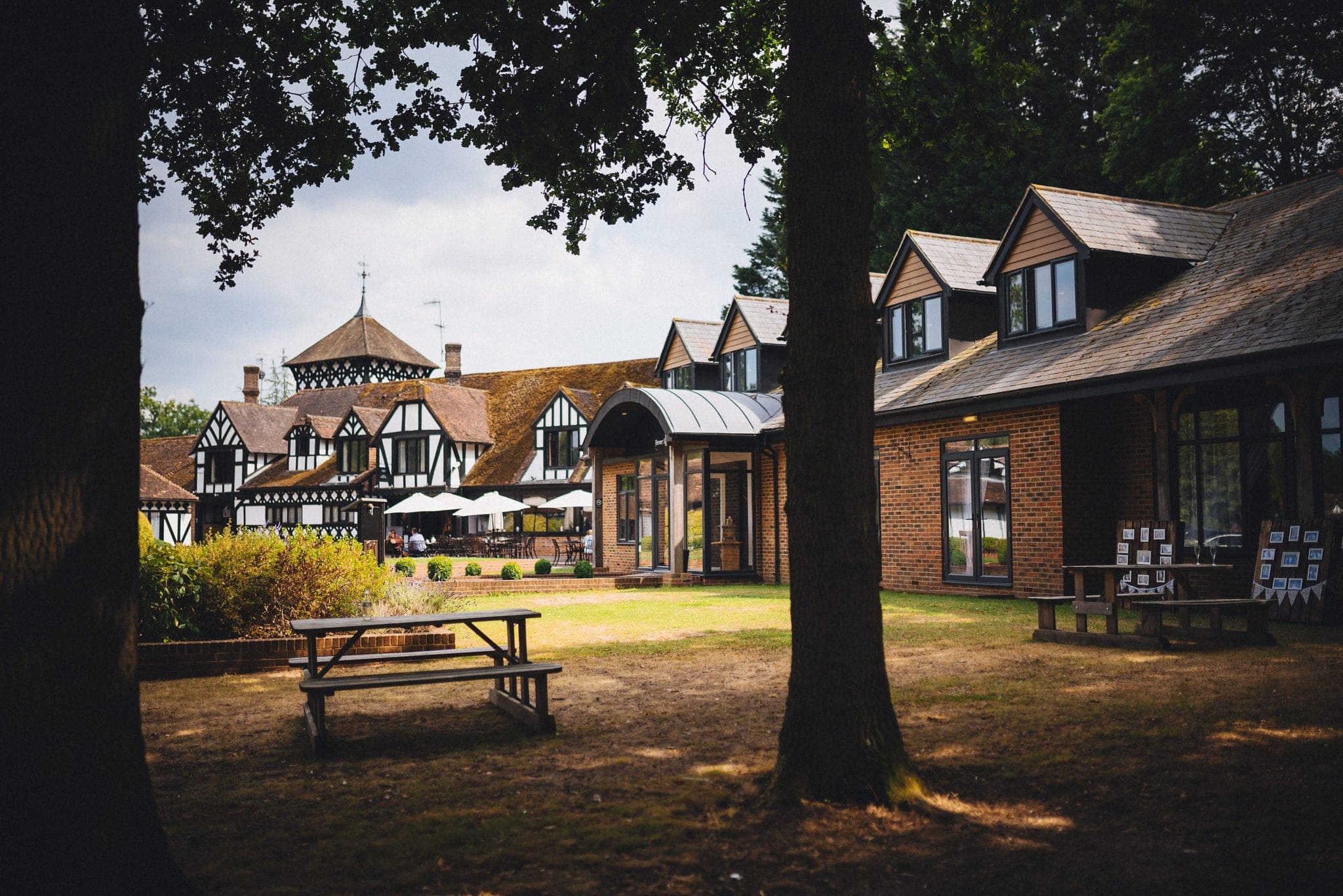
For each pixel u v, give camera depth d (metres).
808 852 4.16
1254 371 11.88
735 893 3.78
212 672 9.73
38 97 3.33
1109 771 5.25
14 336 3.28
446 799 5.11
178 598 10.38
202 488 55.50
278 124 8.05
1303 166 26.47
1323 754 5.36
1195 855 4.04
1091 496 15.76
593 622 13.65
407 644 10.70
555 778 5.46
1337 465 12.82
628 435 27.17
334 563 11.73
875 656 4.87
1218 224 17.72
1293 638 10.49
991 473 17.05
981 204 32.28
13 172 3.29
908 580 18.91
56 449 3.32
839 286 4.89
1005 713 6.77
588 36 7.61
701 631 12.41
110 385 3.48
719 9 8.15
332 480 49.38
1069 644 10.31
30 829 3.23
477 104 8.12
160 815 4.94
